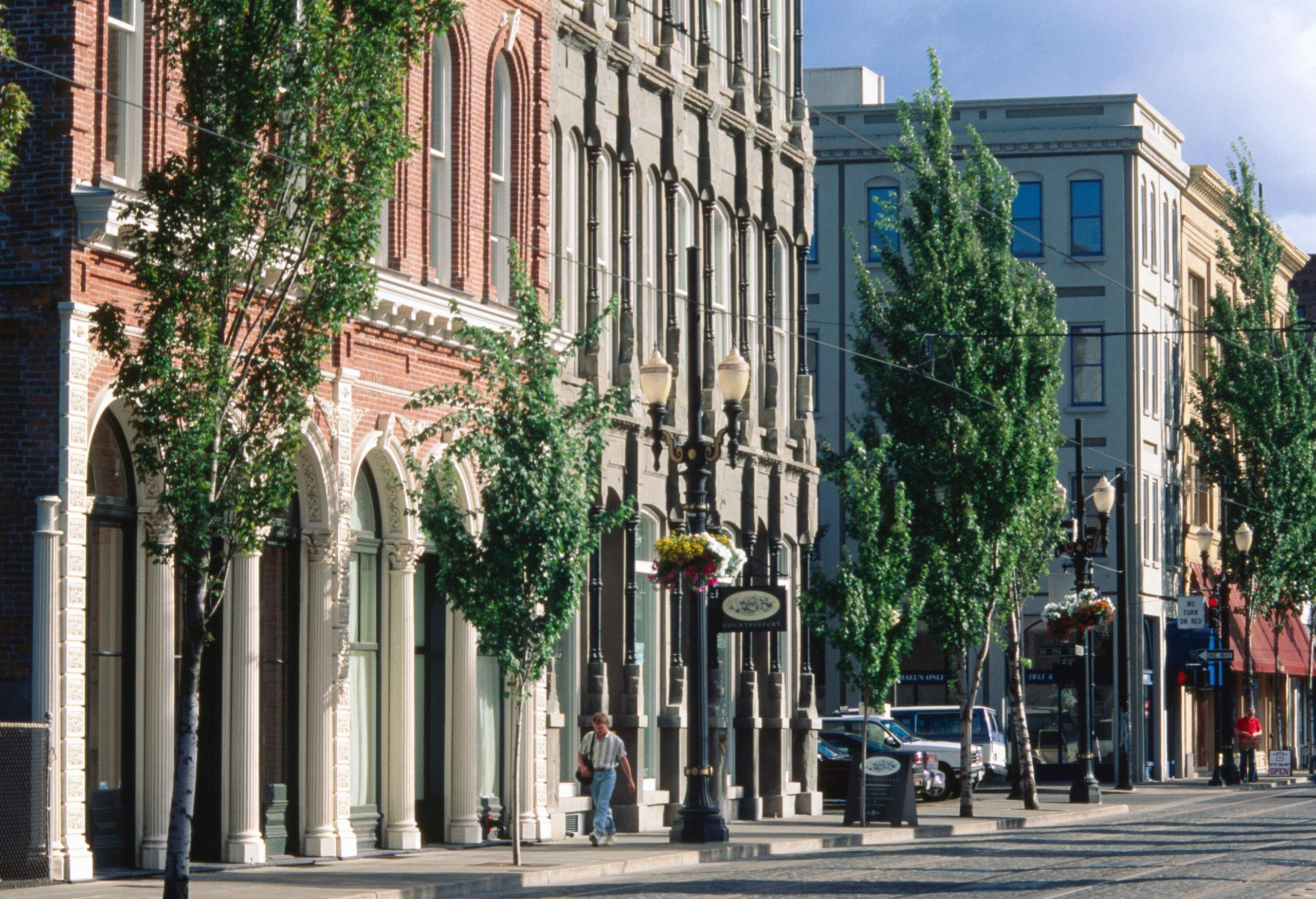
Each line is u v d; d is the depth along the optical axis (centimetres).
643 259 4075
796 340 4734
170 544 2450
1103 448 7212
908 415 4406
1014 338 4406
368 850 3228
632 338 3991
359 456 3161
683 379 4197
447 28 2388
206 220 2241
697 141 4309
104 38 2661
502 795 3597
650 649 4081
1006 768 6188
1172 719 7600
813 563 6900
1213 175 8144
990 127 7325
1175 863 2920
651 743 4053
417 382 3341
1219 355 8275
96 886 2491
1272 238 7525
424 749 3466
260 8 2248
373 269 2366
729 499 4341
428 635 3488
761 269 4591
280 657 3072
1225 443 7400
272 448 2317
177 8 2298
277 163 2288
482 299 3516
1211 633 7519
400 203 3288
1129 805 5116
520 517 2895
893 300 4450
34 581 2547
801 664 4712
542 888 2736
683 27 4147
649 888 2586
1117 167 7250
